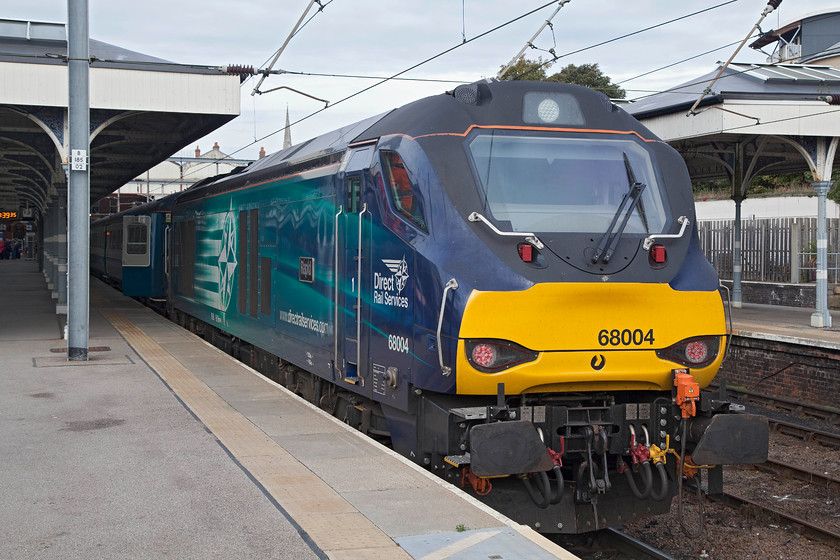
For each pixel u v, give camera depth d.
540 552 4.91
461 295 6.49
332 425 8.33
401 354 7.23
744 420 6.74
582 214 7.07
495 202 6.92
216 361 12.56
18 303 23.34
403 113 7.88
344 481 6.40
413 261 7.01
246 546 5.03
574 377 6.64
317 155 9.58
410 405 7.23
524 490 6.92
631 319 6.78
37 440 7.67
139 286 23.86
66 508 5.75
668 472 7.16
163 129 18.52
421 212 7.04
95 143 18.31
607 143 7.48
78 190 12.47
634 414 6.92
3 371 11.55
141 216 23.86
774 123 16.27
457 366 6.47
